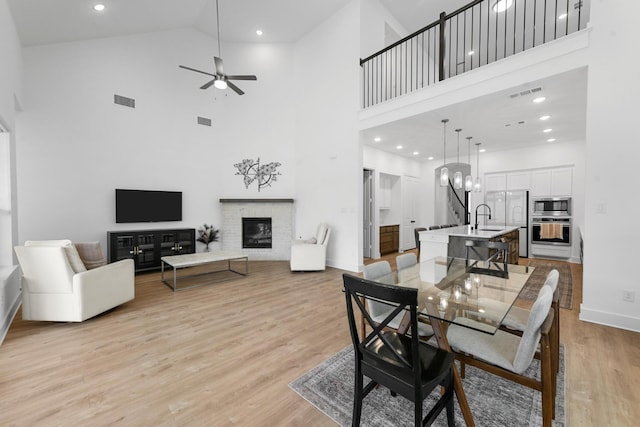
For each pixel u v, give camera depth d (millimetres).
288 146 6383
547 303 1305
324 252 5039
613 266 2646
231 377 1921
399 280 2234
